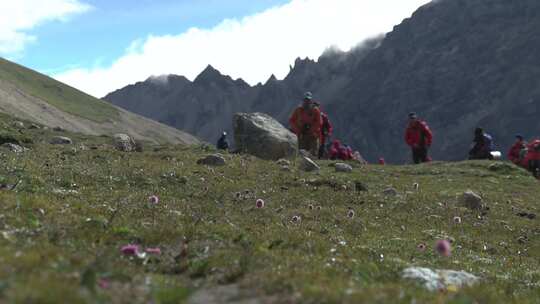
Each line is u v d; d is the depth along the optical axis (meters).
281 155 41.31
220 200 23.25
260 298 8.46
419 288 10.17
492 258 19.64
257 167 33.31
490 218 27.97
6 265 8.02
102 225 13.41
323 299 7.84
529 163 50.12
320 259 12.29
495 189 36.59
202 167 30.91
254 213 20.78
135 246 11.40
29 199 14.97
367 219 23.62
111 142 45.19
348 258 13.30
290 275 9.64
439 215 26.94
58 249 10.20
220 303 8.34
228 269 10.50
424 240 20.89
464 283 11.90
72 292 7.02
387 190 30.33
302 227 18.84
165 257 11.76
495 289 11.98
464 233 24.09
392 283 10.53
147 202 19.25
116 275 8.91
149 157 33.25
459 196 30.67
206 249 12.29
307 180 29.97
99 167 26.61
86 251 10.91
